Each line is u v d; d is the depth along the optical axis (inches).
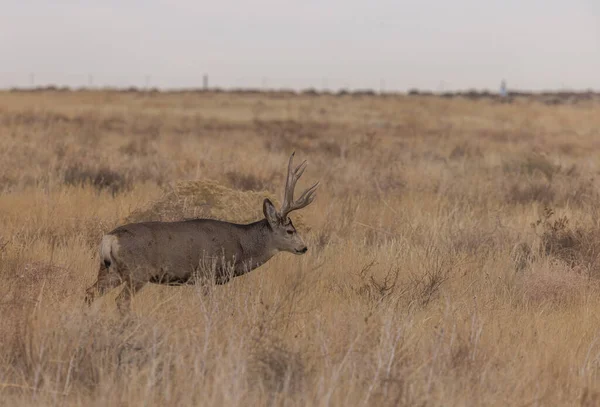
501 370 1028.5
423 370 993.5
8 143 3309.5
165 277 1241.4
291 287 1358.3
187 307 1148.5
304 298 1305.4
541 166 3206.2
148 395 879.1
